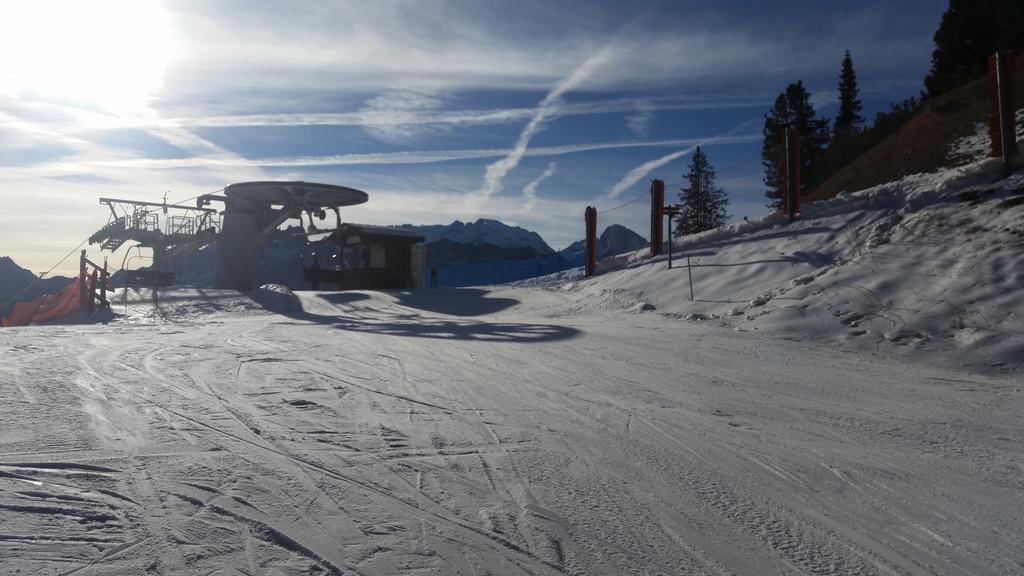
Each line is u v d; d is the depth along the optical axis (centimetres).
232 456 504
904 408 752
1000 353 1014
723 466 518
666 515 413
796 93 4681
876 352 1130
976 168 1755
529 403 725
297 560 337
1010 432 652
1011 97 1675
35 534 356
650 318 1684
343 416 643
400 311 2153
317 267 3644
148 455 498
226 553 342
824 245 1806
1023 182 1590
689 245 2366
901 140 2866
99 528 368
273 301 2339
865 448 583
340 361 990
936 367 1011
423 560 341
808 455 555
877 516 423
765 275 1762
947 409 751
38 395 688
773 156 4644
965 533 399
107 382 773
